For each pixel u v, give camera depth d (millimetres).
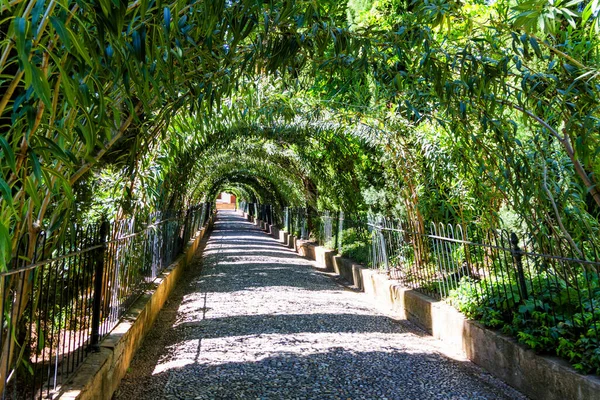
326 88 6805
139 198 4969
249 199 46531
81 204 3260
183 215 11789
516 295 4090
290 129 9055
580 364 2945
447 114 3783
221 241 19781
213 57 2432
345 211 11633
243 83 3801
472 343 4336
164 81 1843
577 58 3119
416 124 5840
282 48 2377
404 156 6484
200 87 2580
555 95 3057
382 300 7434
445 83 3039
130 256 4824
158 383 3596
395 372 3934
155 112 3215
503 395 3467
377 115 6098
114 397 3326
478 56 2928
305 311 6305
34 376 2174
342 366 4031
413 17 2770
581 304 3340
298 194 17641
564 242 3992
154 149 4457
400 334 5395
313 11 2195
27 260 1943
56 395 2398
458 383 3721
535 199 3930
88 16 1422
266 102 5613
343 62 3170
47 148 1417
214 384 3547
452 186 5602
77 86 1302
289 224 19891
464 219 5941
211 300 7086
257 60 2771
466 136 3922
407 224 7105
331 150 10148
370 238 9062
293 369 3916
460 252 5891
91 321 3639
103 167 3369
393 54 3232
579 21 3404
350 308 6750
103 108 1433
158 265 7438
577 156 2885
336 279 10125
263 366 3984
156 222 6820
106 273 3771
